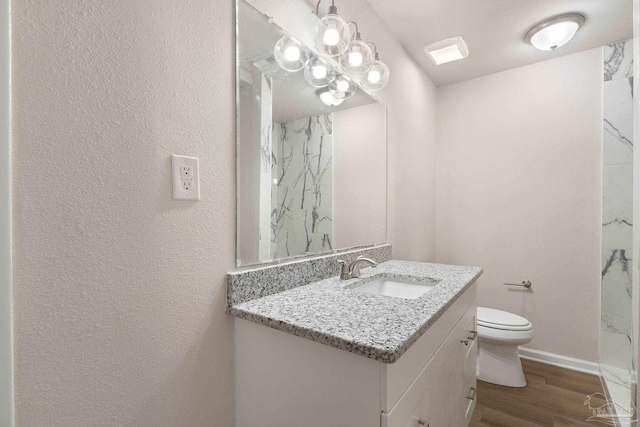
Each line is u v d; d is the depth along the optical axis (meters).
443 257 2.78
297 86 1.30
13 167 0.60
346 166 1.60
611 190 2.11
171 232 0.86
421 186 2.50
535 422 1.65
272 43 1.17
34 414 0.63
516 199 2.46
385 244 1.94
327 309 0.96
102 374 0.73
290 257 1.26
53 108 0.65
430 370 0.99
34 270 0.63
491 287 2.56
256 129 1.11
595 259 2.18
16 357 0.61
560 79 2.31
